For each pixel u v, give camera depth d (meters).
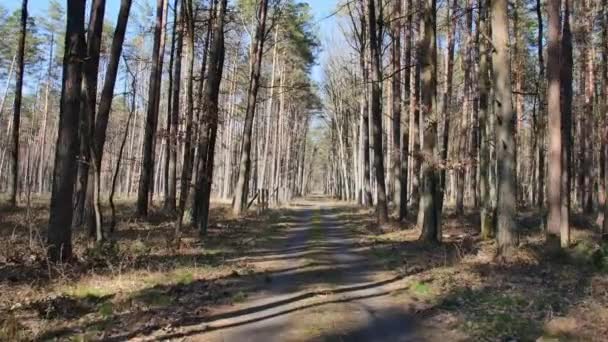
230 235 19.97
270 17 34.09
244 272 12.41
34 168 69.38
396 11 25.28
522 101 32.41
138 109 57.09
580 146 33.34
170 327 7.71
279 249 16.95
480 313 8.52
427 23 17.64
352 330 7.86
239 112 48.44
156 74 23.94
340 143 56.69
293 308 9.14
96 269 11.12
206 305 9.11
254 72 29.88
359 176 48.88
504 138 13.69
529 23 27.56
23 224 16.89
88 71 14.00
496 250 13.90
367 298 10.10
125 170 66.81
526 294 9.48
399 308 9.27
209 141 19.25
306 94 52.34
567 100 18.34
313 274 12.42
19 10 37.78
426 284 11.02
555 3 13.68
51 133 72.25
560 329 7.11
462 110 33.97
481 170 22.14
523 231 20.92
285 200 54.25
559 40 13.72
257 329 7.84
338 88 51.12
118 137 63.47
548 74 13.79
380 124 24.92
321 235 21.38
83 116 15.33
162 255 13.88
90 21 14.10
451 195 49.16
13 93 52.94
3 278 9.91
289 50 41.94
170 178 28.66
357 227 24.78
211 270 12.28
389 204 40.94
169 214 24.69
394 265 13.73
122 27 16.28
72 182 11.55
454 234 20.62
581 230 21.00
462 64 31.72
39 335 6.88
